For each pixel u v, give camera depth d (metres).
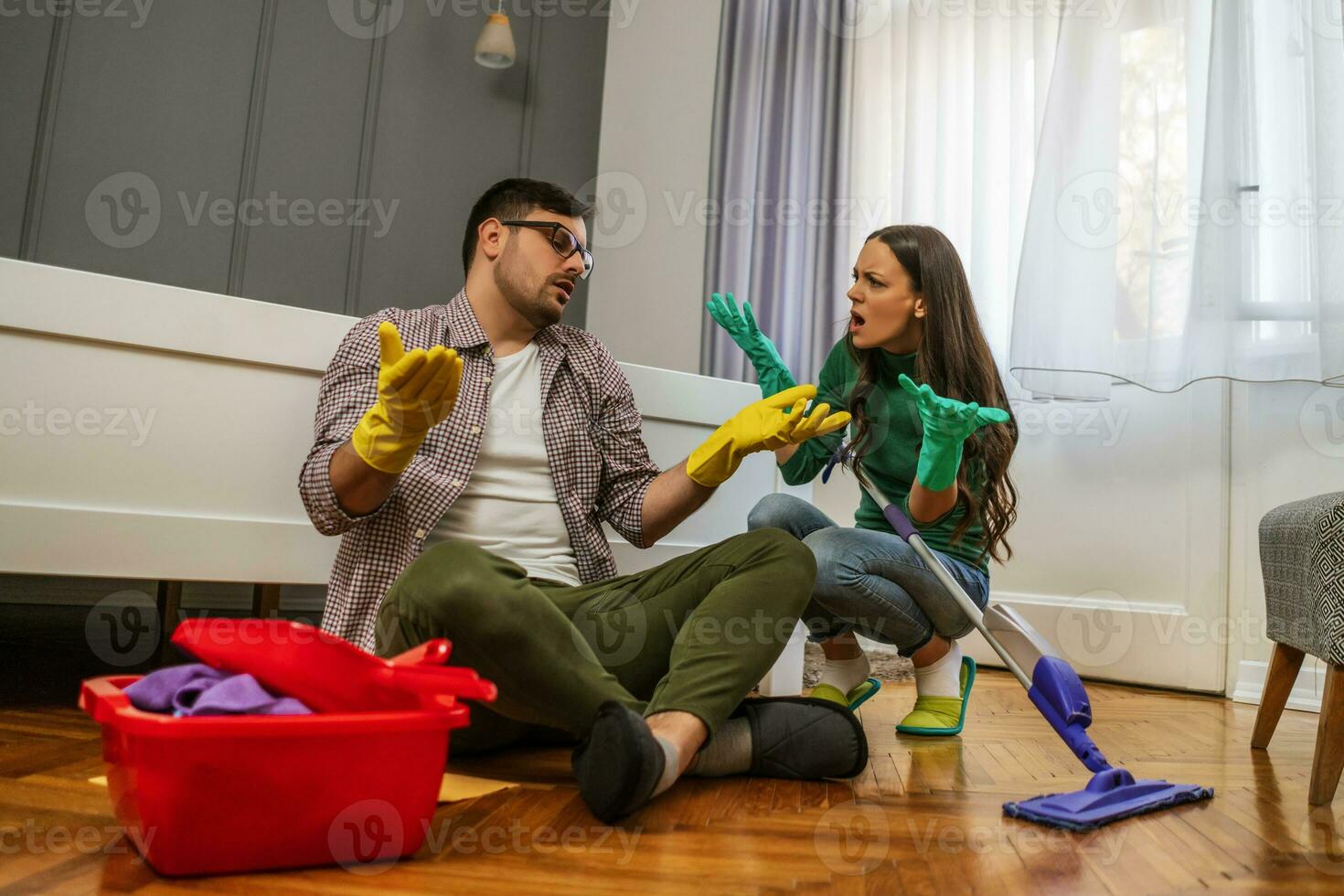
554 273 1.40
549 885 0.79
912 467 1.72
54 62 2.76
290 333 1.63
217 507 1.58
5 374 1.43
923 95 2.89
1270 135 2.26
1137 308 2.38
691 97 3.60
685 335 3.51
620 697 1.06
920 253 1.66
